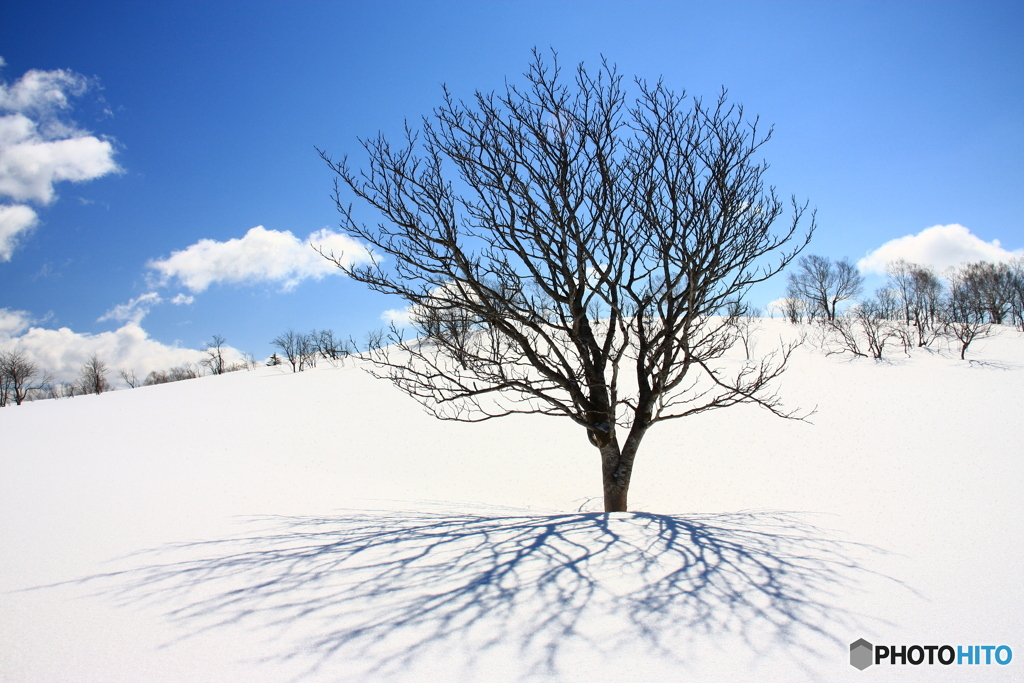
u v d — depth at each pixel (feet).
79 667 12.18
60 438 66.64
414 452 67.41
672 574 16.89
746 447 62.64
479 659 12.16
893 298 196.34
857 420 70.08
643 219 25.93
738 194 25.79
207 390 125.49
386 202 27.25
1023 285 180.86
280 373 158.30
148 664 12.23
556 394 65.62
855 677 11.34
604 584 16.12
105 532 23.48
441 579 16.71
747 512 28.63
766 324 202.59
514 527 23.03
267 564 18.52
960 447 51.65
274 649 12.74
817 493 40.47
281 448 66.54
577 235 25.88
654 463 59.62
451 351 27.99
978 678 11.23
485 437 74.28
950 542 20.47
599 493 51.83
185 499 31.53
